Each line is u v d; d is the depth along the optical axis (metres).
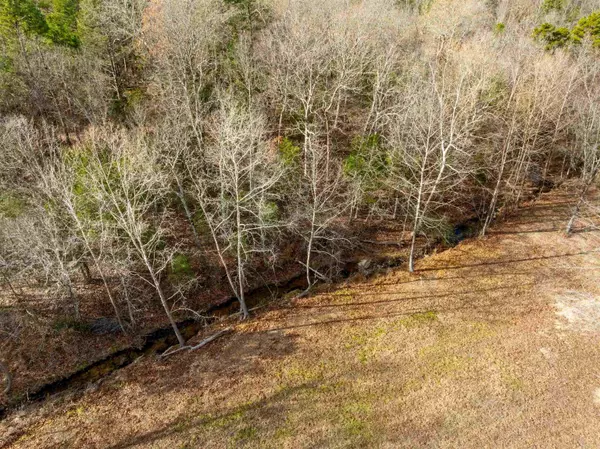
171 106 29.11
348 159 33.25
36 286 28.06
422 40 48.53
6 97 33.97
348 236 34.28
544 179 40.97
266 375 23.52
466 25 48.56
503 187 40.06
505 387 22.33
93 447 20.27
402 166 33.03
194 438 20.47
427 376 23.12
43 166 28.78
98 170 22.58
